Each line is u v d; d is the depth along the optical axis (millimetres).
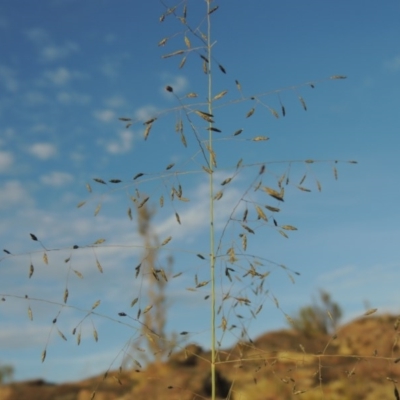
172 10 3133
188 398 8117
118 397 9227
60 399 10281
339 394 7801
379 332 11070
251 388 7656
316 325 12453
